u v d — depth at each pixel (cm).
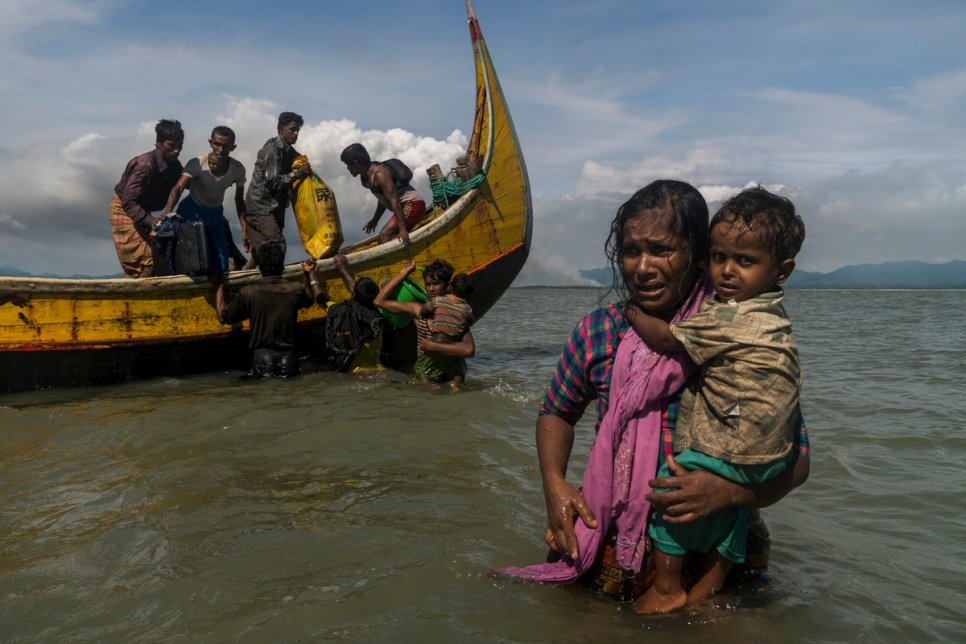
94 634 239
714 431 226
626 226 242
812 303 3819
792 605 254
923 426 557
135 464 445
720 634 231
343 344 816
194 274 816
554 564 269
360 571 286
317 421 549
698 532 236
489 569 284
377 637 232
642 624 237
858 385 762
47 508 368
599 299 265
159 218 812
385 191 895
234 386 741
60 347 756
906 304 3609
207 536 326
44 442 504
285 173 884
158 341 802
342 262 863
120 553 309
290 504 370
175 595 267
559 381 269
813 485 410
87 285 766
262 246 826
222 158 835
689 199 238
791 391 223
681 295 241
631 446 241
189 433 518
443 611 249
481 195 955
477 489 394
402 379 779
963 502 379
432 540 317
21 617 252
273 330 795
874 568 294
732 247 224
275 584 275
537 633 232
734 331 221
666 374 235
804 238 227
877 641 230
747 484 227
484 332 1591
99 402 660
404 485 401
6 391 740
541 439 270
